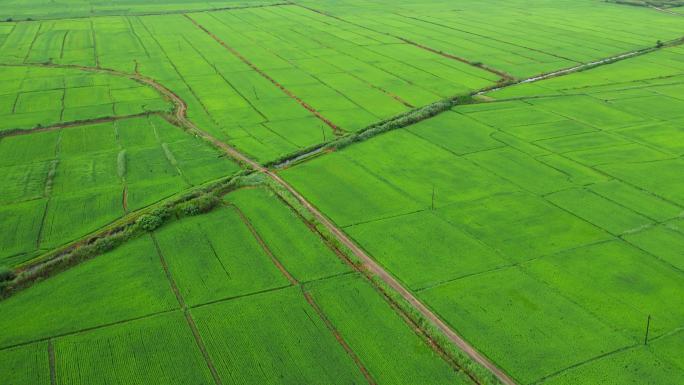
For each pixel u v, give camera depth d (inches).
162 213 1920.5
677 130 2819.9
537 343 1379.2
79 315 1462.8
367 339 1396.4
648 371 1286.9
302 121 2910.9
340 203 2065.7
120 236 1800.0
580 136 2726.4
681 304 1523.1
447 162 2418.8
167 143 2598.4
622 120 2957.7
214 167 2357.3
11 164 2337.6
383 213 1995.6
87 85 3432.6
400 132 2760.8
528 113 3051.2
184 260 1708.9
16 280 1582.2
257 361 1318.9
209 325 1432.1
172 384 1249.4
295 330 1419.8
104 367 1294.3
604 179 2265.0
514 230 1883.6
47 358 1316.4
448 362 1326.3
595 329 1424.7
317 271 1664.6
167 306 1502.2
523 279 1622.8
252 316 1467.8
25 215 1931.6
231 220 1939.0
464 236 1844.2
